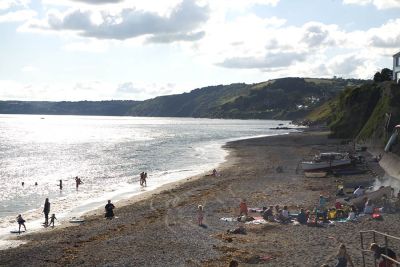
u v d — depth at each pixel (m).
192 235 28.45
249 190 45.72
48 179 62.34
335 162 57.16
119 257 24.59
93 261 24.16
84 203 44.72
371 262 21.20
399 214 31.02
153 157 89.50
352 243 24.70
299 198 39.91
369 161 63.69
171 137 158.25
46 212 35.53
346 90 122.50
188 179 57.62
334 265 21.12
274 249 24.38
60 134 185.75
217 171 64.31
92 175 65.75
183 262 23.02
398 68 98.81
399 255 22.00
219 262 22.58
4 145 126.19
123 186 55.22
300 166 63.69
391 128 76.38
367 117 107.62
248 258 22.70
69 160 86.06
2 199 47.66
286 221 30.88
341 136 112.56
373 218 30.00
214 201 40.41
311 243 25.19
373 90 108.06
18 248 27.95
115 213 38.44
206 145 118.19
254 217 32.88
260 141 120.06
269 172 59.81
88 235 30.55
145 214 36.75
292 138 125.56
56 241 29.22
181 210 37.06
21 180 61.44
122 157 90.38
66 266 23.62
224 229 29.81
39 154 98.94
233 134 172.25
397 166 51.44
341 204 35.12
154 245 26.56
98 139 151.38
